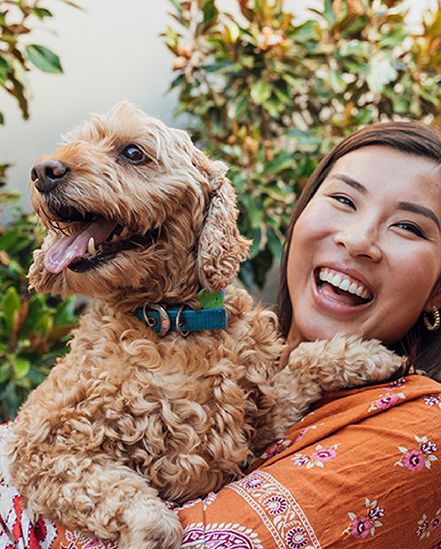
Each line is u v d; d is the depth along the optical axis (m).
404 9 4.17
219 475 1.38
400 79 3.87
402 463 1.17
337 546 1.08
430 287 1.51
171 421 1.33
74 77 3.55
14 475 1.35
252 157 3.40
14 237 3.13
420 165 1.48
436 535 1.21
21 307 3.01
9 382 3.05
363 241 1.45
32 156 3.52
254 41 3.57
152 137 1.47
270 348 1.56
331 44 3.72
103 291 1.44
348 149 1.61
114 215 1.39
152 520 1.15
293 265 1.61
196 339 1.44
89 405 1.33
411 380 1.42
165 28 3.78
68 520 1.23
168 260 1.47
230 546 1.06
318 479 1.14
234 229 1.53
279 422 1.55
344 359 1.52
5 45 3.22
